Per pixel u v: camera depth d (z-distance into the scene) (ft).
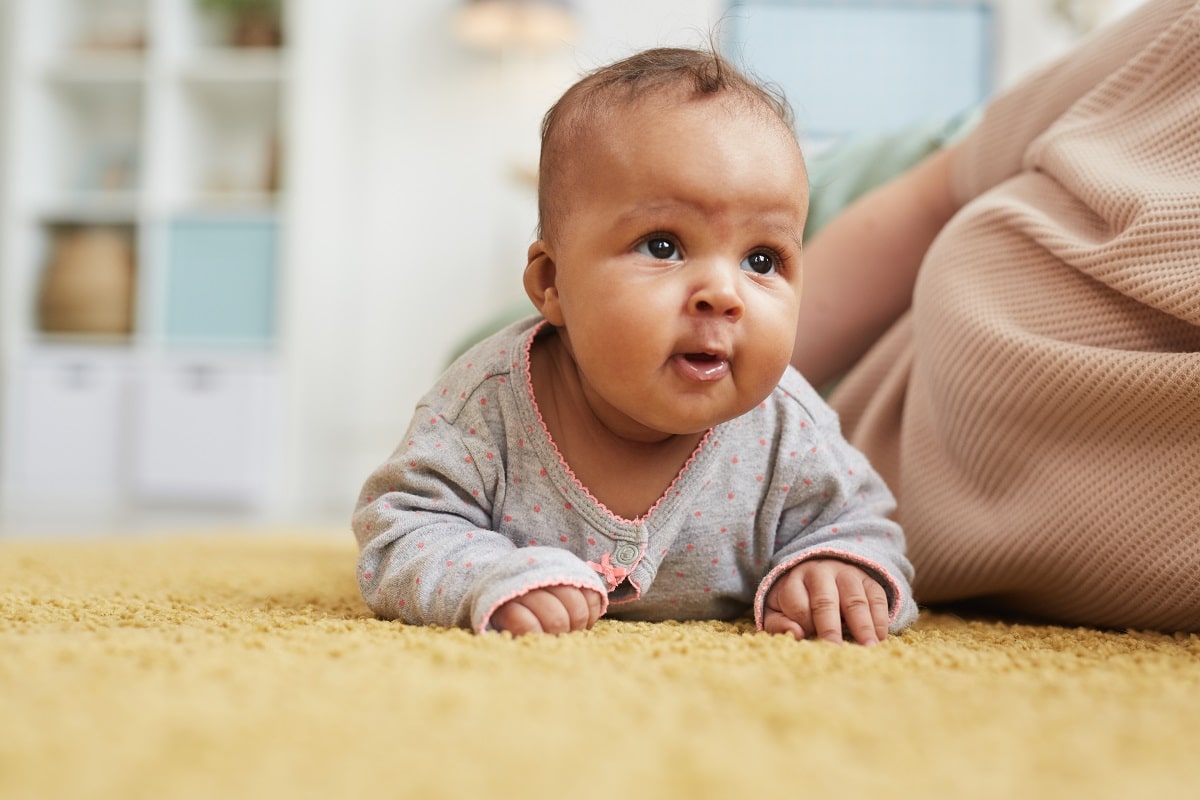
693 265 2.38
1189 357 2.60
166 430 10.84
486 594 2.27
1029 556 2.85
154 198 10.96
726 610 2.88
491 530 2.69
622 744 1.40
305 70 10.98
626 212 2.38
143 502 10.87
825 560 2.63
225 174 11.75
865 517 2.85
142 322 10.95
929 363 3.12
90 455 10.91
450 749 1.36
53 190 11.47
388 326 12.51
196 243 11.00
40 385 10.91
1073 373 2.74
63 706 1.52
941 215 4.06
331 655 1.93
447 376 2.85
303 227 10.94
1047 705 1.69
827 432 2.86
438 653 1.91
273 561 4.59
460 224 12.51
